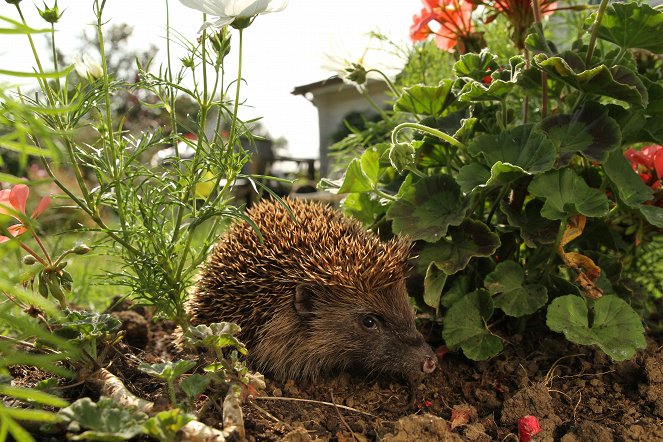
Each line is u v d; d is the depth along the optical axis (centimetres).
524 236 47
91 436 28
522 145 47
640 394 43
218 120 43
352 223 51
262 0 39
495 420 42
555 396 44
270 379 47
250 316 46
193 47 42
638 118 47
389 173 59
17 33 25
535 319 53
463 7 64
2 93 24
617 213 53
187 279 47
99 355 41
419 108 56
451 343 47
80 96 41
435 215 49
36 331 26
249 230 49
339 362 48
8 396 35
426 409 43
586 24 49
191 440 30
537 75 49
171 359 52
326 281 45
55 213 88
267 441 35
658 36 44
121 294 73
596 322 45
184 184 44
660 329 57
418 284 52
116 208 45
